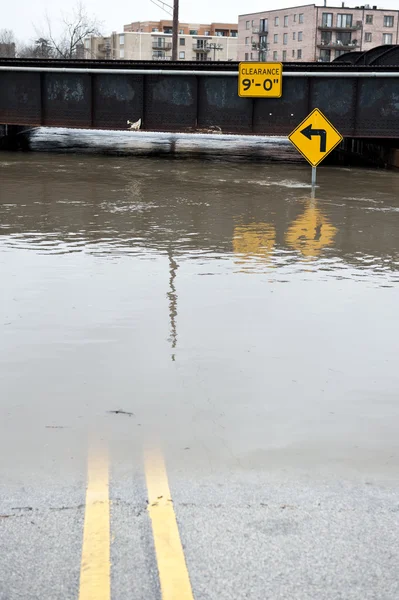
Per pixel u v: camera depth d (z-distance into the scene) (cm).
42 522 311
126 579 275
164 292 724
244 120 2234
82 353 550
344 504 333
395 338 596
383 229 1120
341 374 518
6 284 744
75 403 460
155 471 366
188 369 522
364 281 785
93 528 307
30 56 10838
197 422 434
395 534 308
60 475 359
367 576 279
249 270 827
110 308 665
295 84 2180
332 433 421
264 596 268
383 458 388
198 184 1702
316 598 267
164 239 1010
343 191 1612
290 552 293
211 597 267
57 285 744
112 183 1681
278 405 462
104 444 400
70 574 278
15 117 2381
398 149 2238
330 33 12794
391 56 2594
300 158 2622
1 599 263
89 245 958
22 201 1355
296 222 1177
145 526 309
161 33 15812
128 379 502
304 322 634
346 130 2175
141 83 2280
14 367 520
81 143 3225
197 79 2241
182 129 2281
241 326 620
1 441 402
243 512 323
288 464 378
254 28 13762
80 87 2325
